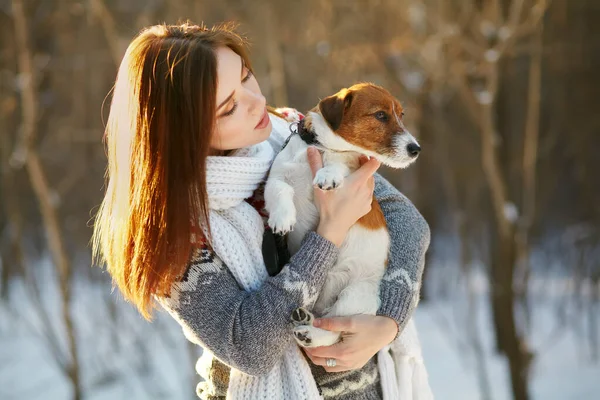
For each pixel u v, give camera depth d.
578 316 8.20
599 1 10.98
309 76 9.58
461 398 7.21
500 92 8.75
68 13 10.04
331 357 2.03
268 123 2.19
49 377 8.18
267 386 2.07
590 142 11.35
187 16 8.59
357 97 2.39
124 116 2.07
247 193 2.17
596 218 10.64
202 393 2.29
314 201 2.23
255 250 2.11
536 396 7.12
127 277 2.02
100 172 11.41
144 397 7.66
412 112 8.49
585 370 7.61
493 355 7.98
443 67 7.36
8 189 9.95
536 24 6.69
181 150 1.96
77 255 11.16
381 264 2.27
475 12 7.33
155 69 2.00
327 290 2.28
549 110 11.45
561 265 10.66
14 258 10.87
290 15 9.23
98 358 8.15
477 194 10.10
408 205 2.39
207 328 1.99
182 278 2.01
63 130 11.07
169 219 1.95
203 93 1.97
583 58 11.10
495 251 8.41
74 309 9.45
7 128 10.17
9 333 9.26
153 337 8.38
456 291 10.13
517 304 7.73
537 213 10.74
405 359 2.35
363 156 2.38
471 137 10.14
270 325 1.95
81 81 11.02
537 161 10.81
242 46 2.17
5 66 10.38
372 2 8.59
